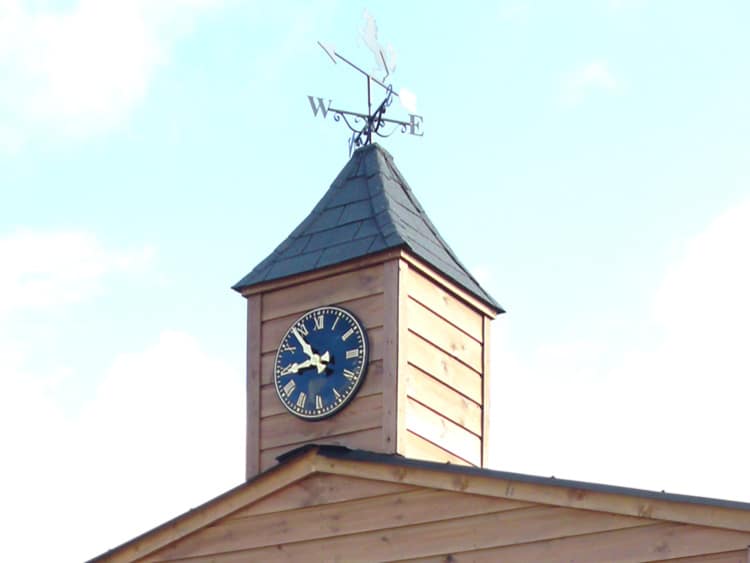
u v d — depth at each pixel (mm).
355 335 26922
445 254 28328
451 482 24703
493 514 24391
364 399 26656
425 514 24875
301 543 25703
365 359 26734
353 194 28594
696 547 22859
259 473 26875
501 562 24125
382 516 25203
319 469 25797
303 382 27219
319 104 28672
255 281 27938
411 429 26531
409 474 25078
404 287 26922
